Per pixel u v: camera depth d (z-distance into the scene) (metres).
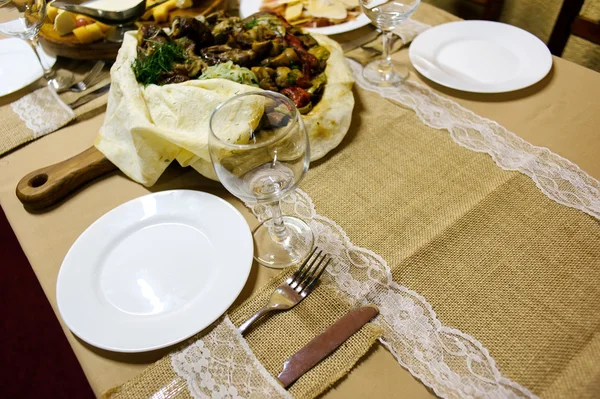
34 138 0.95
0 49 1.18
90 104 1.01
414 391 0.54
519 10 1.78
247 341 0.60
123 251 0.70
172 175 0.84
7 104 1.03
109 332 0.59
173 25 0.95
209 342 0.59
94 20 1.14
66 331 0.62
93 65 1.13
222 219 0.71
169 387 0.56
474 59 1.00
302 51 0.94
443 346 0.58
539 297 0.62
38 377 1.45
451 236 0.70
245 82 0.85
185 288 0.64
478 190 0.77
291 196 0.79
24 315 1.61
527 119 0.88
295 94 0.86
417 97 0.96
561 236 0.69
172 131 0.78
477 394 0.53
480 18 1.58
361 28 1.18
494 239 0.69
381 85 1.00
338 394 0.55
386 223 0.73
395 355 0.57
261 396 0.54
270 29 0.98
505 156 0.81
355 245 0.70
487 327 0.59
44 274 0.71
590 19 1.25
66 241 0.75
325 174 0.83
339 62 0.95
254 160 0.60
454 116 0.90
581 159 0.80
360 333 0.59
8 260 1.77
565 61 1.00
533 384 0.53
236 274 0.64
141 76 0.88
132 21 1.13
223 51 0.94
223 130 0.68
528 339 0.58
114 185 0.84
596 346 0.56
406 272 0.66
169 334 0.58
